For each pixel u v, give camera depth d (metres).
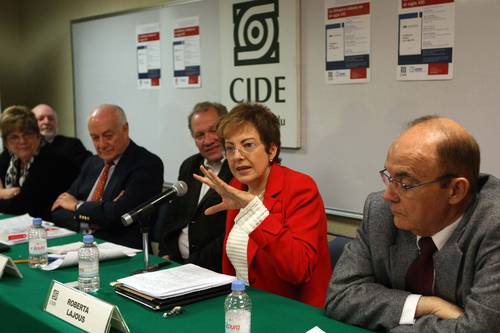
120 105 4.25
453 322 1.22
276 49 3.01
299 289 1.86
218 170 2.62
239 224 1.67
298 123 2.96
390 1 2.52
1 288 1.78
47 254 2.09
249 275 1.88
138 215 1.85
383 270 1.47
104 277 1.88
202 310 1.53
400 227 1.31
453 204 1.25
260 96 3.13
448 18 2.34
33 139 3.44
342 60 2.74
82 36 4.53
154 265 1.98
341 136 2.79
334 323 1.43
